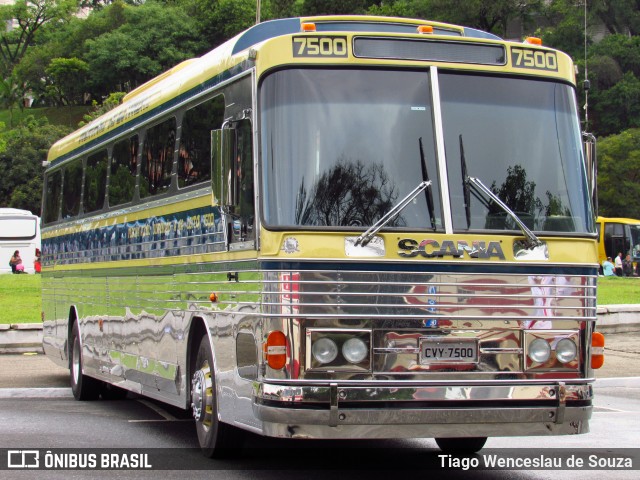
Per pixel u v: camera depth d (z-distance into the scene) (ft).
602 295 97.60
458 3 274.57
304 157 25.72
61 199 52.24
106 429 37.09
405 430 24.72
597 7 282.56
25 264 179.11
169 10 400.88
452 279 25.52
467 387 25.25
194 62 35.06
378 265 25.12
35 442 33.65
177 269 33.40
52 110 410.31
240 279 27.20
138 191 38.45
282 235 25.13
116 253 41.22
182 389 32.58
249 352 26.32
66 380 52.70
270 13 286.46
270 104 26.12
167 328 34.40
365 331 24.94
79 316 47.24
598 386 52.06
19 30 460.55
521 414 25.49
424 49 26.96
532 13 293.84
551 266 26.40
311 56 26.35
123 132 41.11
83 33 425.28
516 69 27.66
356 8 281.13
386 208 25.59
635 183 230.89
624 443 34.27
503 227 26.22
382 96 26.40
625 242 213.87
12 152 278.26
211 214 30.09
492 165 26.63
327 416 24.39
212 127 30.48
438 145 26.27
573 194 27.40
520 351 25.90
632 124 264.93
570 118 28.04
